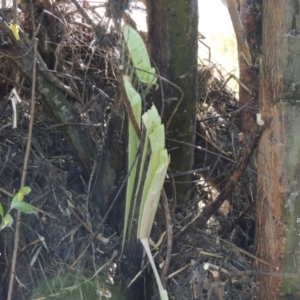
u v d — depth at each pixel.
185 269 1.43
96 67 1.91
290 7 1.22
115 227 1.56
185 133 1.56
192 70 1.51
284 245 1.30
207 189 1.83
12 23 1.44
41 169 1.62
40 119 1.78
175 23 1.44
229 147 1.81
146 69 1.26
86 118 1.72
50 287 1.49
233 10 1.58
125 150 1.48
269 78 1.27
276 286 1.33
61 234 1.52
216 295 1.31
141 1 1.92
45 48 1.82
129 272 1.41
